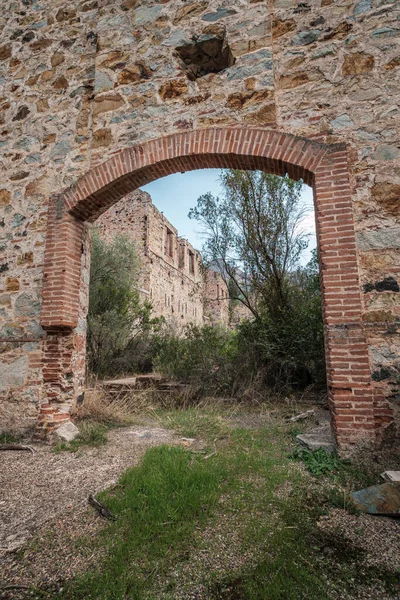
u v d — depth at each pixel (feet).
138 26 18.31
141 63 17.85
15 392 17.04
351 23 15.03
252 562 6.89
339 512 8.96
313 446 12.95
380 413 12.11
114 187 17.52
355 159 13.89
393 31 14.48
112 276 35.12
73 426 16.44
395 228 13.07
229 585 6.29
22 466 12.59
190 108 16.52
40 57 20.34
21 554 7.29
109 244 41.57
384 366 12.34
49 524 8.47
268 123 15.19
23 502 9.67
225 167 16.40
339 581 6.42
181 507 8.61
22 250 18.31
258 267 28.35
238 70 16.10
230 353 27.66
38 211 18.42
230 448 13.69
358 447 11.94
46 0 20.97
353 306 12.75
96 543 7.59
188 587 6.23
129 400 22.20
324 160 13.98
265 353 25.72
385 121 13.89
